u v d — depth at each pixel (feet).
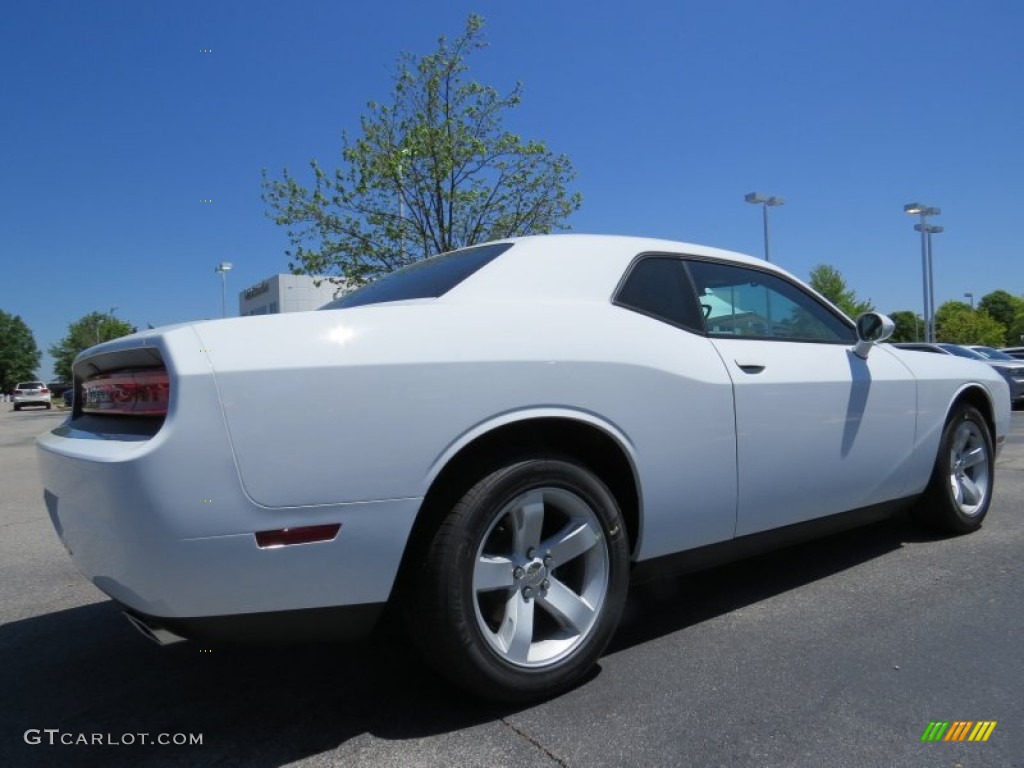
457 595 7.41
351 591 7.09
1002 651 9.36
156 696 8.78
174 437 6.42
